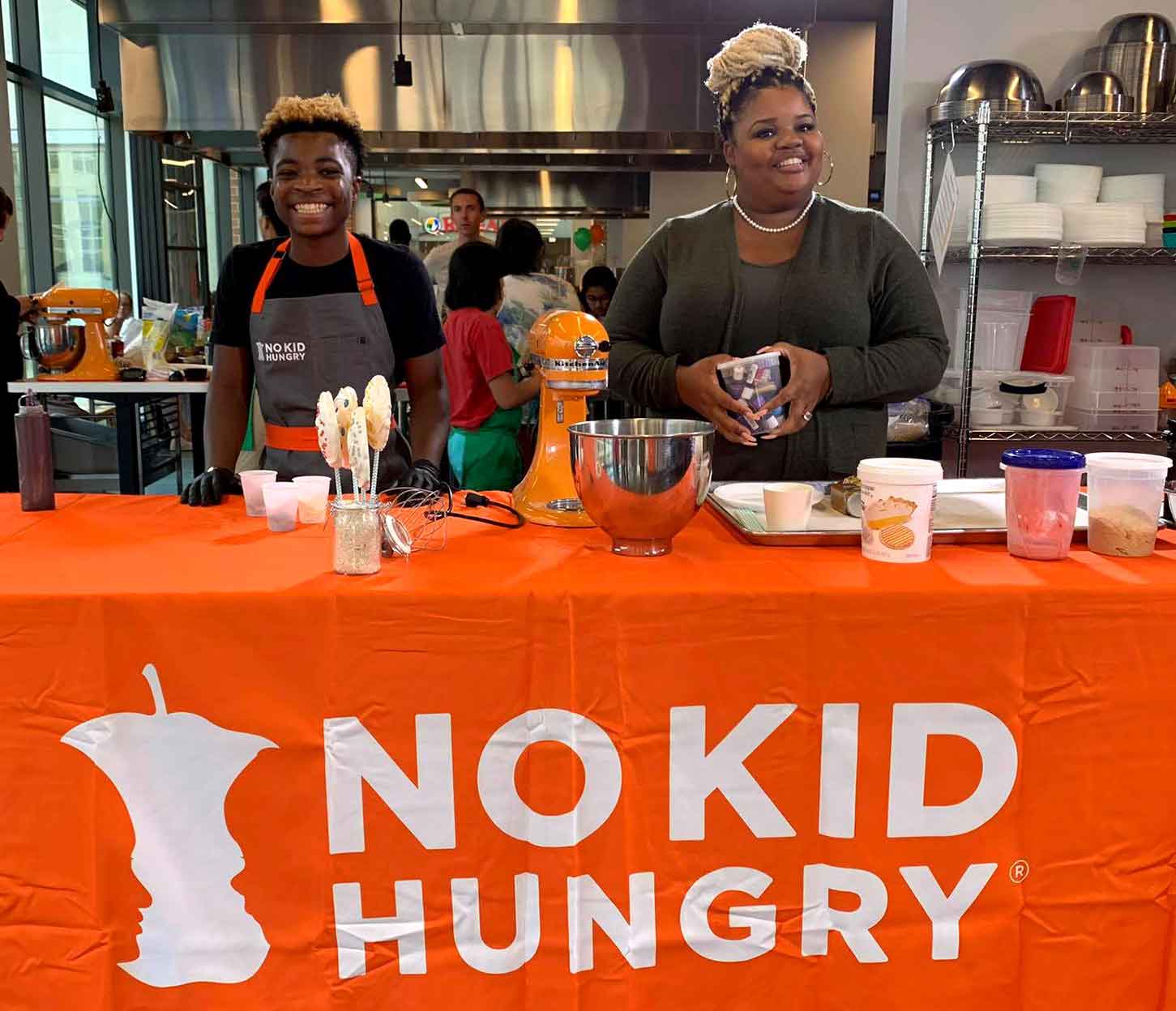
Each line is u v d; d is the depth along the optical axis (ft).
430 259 16.14
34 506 5.59
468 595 3.96
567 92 15.11
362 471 4.26
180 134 15.61
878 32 23.12
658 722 4.07
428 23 14.34
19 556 4.58
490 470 11.53
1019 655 4.06
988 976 4.28
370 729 4.06
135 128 15.10
